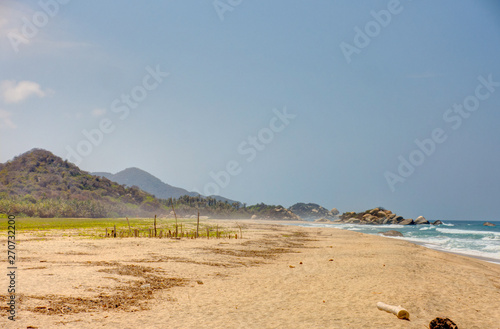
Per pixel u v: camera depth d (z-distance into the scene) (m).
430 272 21.53
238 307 12.86
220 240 42.22
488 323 11.96
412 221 168.00
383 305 12.84
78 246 29.36
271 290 15.70
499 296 15.86
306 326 10.93
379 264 23.92
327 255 29.52
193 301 13.49
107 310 11.70
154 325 10.52
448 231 97.62
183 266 21.14
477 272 22.94
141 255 25.03
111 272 17.80
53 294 12.97
